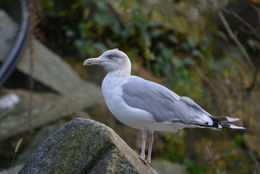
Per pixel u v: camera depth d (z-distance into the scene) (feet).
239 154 44.47
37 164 24.22
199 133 46.09
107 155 23.13
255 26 48.39
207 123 25.84
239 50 51.31
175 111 25.94
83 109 44.04
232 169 43.52
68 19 54.44
